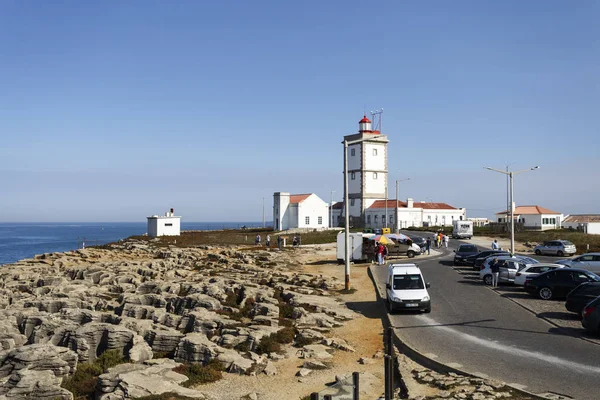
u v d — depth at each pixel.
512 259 38.19
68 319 24.02
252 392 16.75
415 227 105.12
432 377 17.11
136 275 41.88
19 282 40.19
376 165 112.31
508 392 15.45
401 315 27.41
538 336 22.39
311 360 20.03
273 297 32.25
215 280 37.09
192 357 19.80
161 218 95.00
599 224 100.12
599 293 25.19
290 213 109.19
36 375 16.33
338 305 30.98
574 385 16.05
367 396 16.27
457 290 35.16
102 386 16.23
